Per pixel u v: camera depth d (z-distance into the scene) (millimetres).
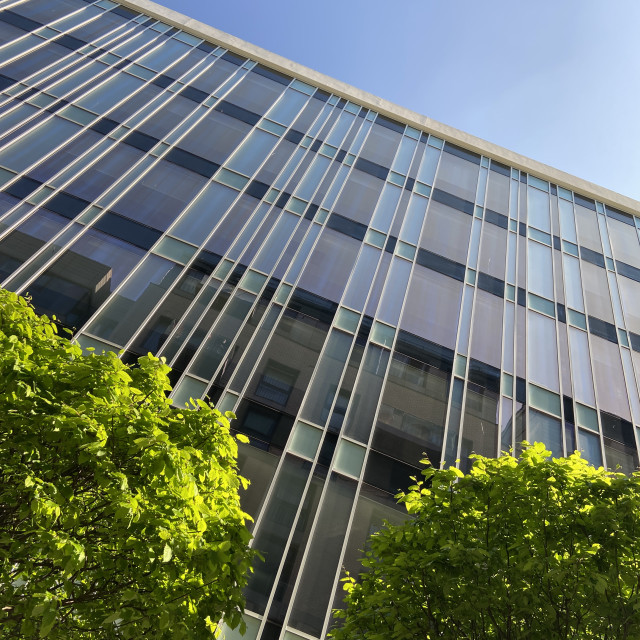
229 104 22125
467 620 6680
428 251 19500
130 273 14445
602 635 6316
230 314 14711
